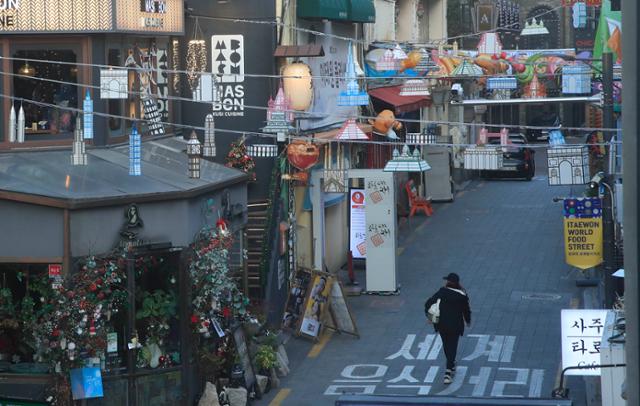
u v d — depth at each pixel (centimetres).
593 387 2391
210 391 2441
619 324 2094
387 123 3203
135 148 2320
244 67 3247
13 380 2222
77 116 2372
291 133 3219
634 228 888
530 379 2725
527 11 8825
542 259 4134
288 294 3158
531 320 3275
